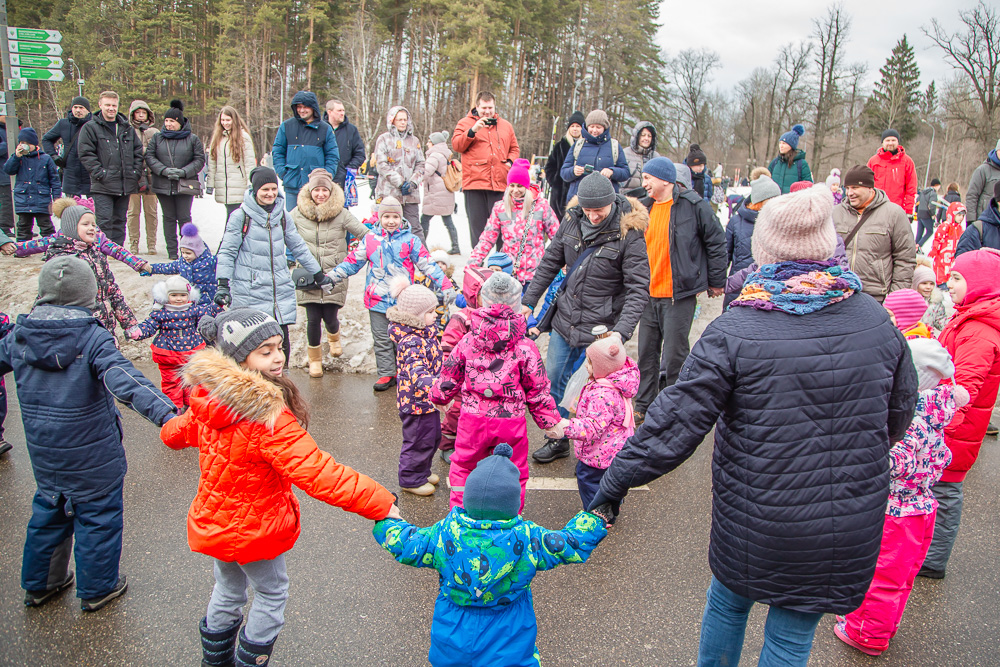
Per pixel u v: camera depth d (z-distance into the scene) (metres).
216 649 2.83
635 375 4.05
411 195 8.81
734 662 2.57
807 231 2.22
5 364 3.20
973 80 47.16
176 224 8.94
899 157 8.34
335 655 3.07
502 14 43.28
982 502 4.74
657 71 56.03
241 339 2.61
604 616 3.39
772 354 2.19
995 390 3.59
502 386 3.83
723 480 2.33
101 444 3.24
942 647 3.23
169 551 3.86
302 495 4.54
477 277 5.00
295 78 48.84
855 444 2.17
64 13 42.78
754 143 62.09
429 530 2.42
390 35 47.28
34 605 3.36
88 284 3.26
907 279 5.61
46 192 9.79
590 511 2.46
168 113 8.62
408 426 4.50
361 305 7.95
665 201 5.68
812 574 2.20
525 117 50.06
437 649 2.45
